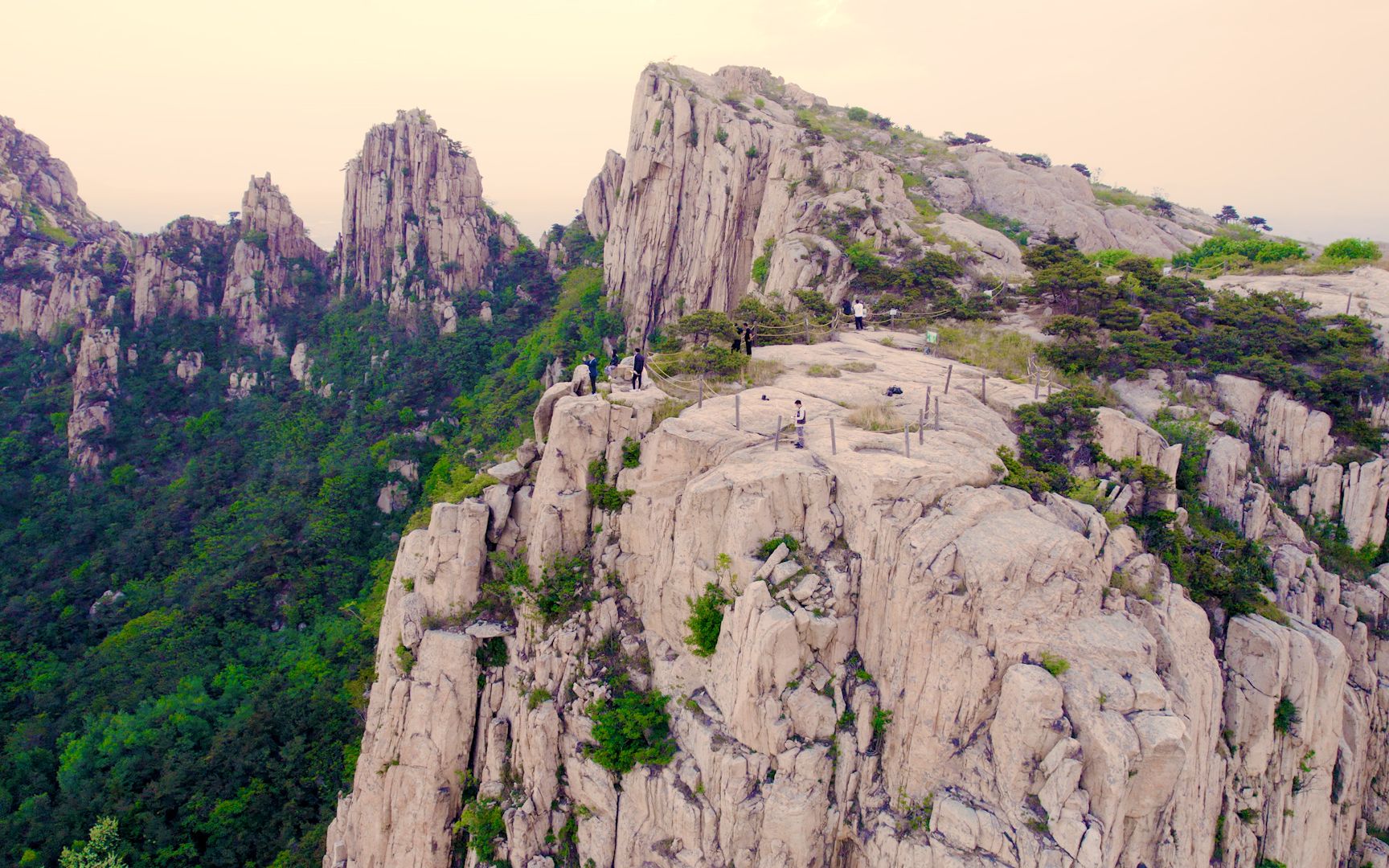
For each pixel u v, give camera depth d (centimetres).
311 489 9600
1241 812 3114
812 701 2683
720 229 10019
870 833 2608
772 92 12419
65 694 6925
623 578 3462
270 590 8044
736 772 2678
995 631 2462
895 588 2666
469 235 13600
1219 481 4066
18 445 10794
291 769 5419
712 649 2975
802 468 2975
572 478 3625
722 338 5425
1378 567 4209
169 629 7456
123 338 12250
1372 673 3797
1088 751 2256
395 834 3578
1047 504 2994
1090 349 4762
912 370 4428
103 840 4975
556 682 3344
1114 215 9962
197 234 13925
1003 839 2305
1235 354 4809
